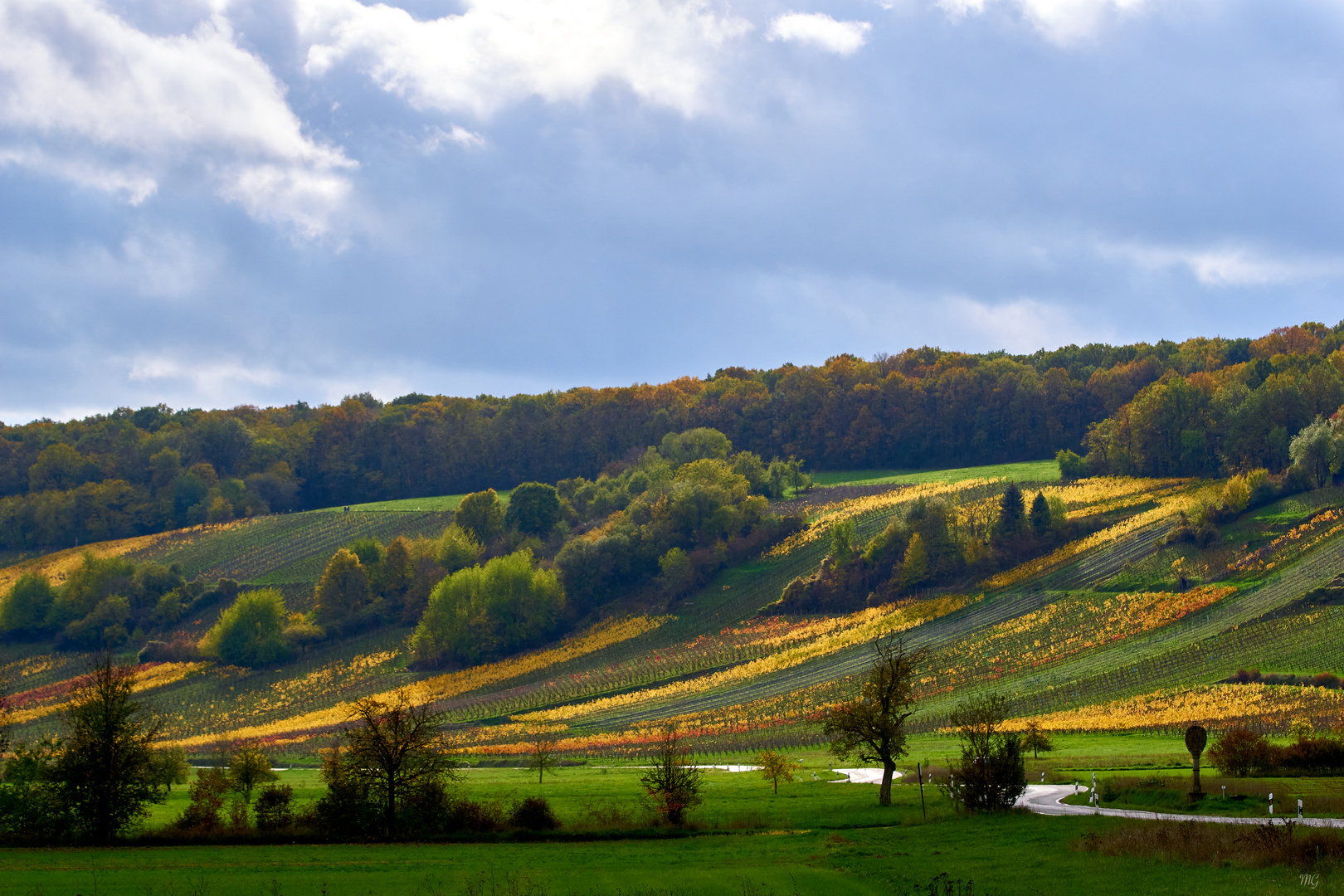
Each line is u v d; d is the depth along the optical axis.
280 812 52.03
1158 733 90.19
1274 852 33.69
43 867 38.16
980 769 52.31
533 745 110.44
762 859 40.94
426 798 51.41
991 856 38.88
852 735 60.31
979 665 123.94
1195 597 130.75
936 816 52.09
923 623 141.88
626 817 55.44
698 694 129.25
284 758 111.56
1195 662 112.06
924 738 98.75
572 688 140.00
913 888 33.97
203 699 149.12
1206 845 35.69
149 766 52.41
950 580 155.62
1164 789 52.66
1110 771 67.12
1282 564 134.50
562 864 40.03
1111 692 107.75
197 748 121.19
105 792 50.12
